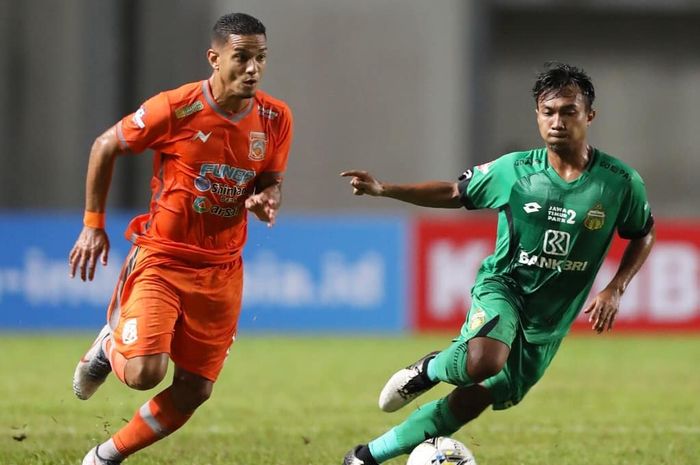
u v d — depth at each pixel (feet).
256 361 158.51
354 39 287.48
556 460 83.46
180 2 278.87
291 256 191.42
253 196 66.28
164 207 68.23
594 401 122.01
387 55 288.30
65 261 188.85
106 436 93.15
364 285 192.13
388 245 192.13
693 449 89.15
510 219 68.90
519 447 90.22
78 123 279.49
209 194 67.92
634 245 70.95
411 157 289.12
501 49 313.32
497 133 313.32
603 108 321.52
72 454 82.02
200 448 87.81
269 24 284.61
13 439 89.04
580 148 67.82
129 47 280.10
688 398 124.98
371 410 114.73
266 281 191.21
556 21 314.76
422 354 166.81
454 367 66.13
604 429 101.45
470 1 291.38
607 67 319.47
